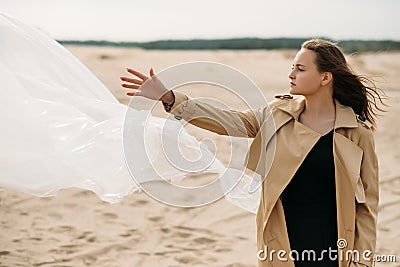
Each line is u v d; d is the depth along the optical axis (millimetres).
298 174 3846
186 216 8438
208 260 6941
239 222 8266
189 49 41031
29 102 4027
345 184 3781
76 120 4023
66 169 3859
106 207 8656
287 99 4035
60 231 7691
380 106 18141
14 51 4391
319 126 3908
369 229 3846
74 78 4559
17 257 6828
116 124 4043
